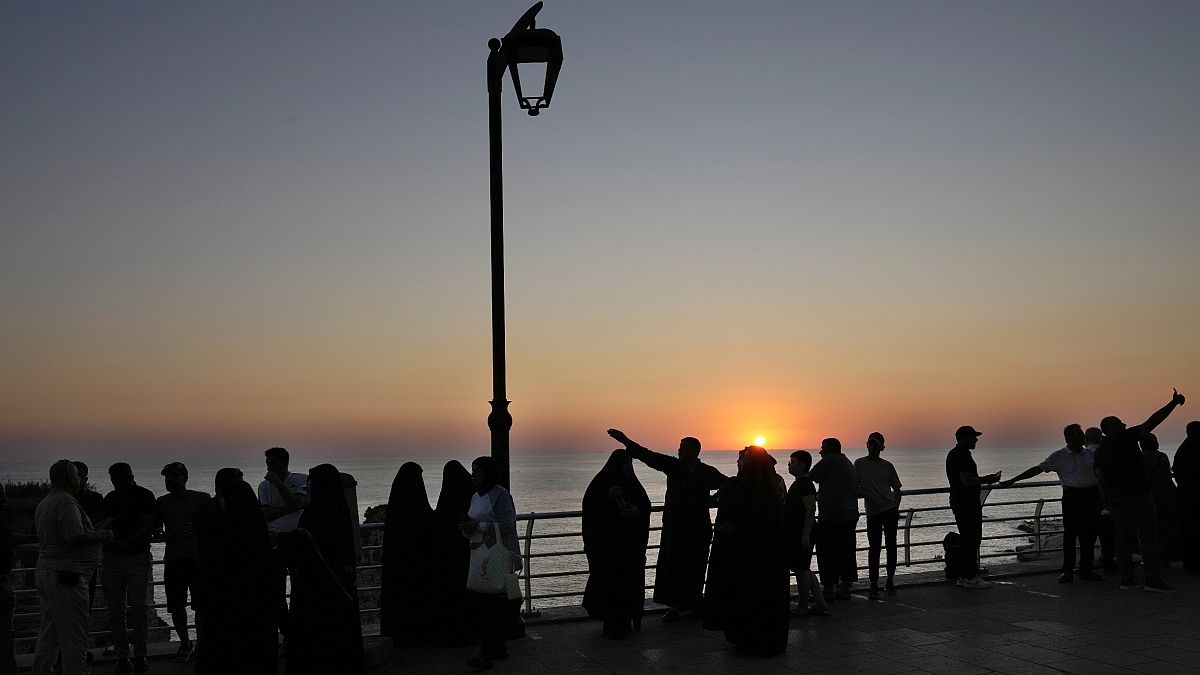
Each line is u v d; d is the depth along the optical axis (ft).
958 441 38.52
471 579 27.17
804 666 26.78
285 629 24.88
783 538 28.68
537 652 29.14
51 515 25.20
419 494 30.96
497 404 31.24
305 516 25.59
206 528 23.72
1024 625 31.22
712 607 28.86
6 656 26.43
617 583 30.94
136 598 28.22
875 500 36.91
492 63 31.96
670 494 34.42
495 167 31.96
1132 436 36.99
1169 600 34.86
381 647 28.40
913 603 35.47
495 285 31.71
